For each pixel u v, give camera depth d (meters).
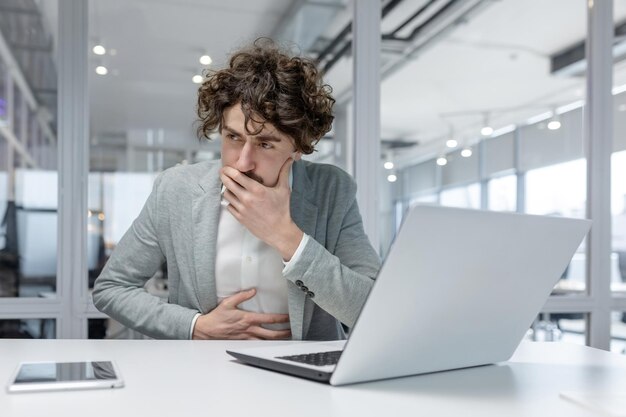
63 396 0.64
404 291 0.70
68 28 2.50
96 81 2.54
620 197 2.95
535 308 0.91
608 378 0.81
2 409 0.59
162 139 2.61
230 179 1.10
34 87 2.49
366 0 2.70
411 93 2.79
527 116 2.91
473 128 2.87
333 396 0.67
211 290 1.25
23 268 2.47
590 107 2.93
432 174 2.81
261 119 1.04
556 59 2.94
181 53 2.63
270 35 2.70
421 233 0.68
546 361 0.94
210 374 0.77
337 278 1.07
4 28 2.48
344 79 2.74
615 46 2.96
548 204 2.94
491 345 0.88
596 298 2.88
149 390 0.68
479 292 0.79
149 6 2.60
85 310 2.50
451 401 0.67
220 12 2.67
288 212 1.10
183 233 1.27
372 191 2.71
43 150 2.50
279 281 1.25
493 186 2.89
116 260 1.30
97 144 2.54
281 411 0.60
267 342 1.07
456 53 2.85
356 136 2.71
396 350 0.75
